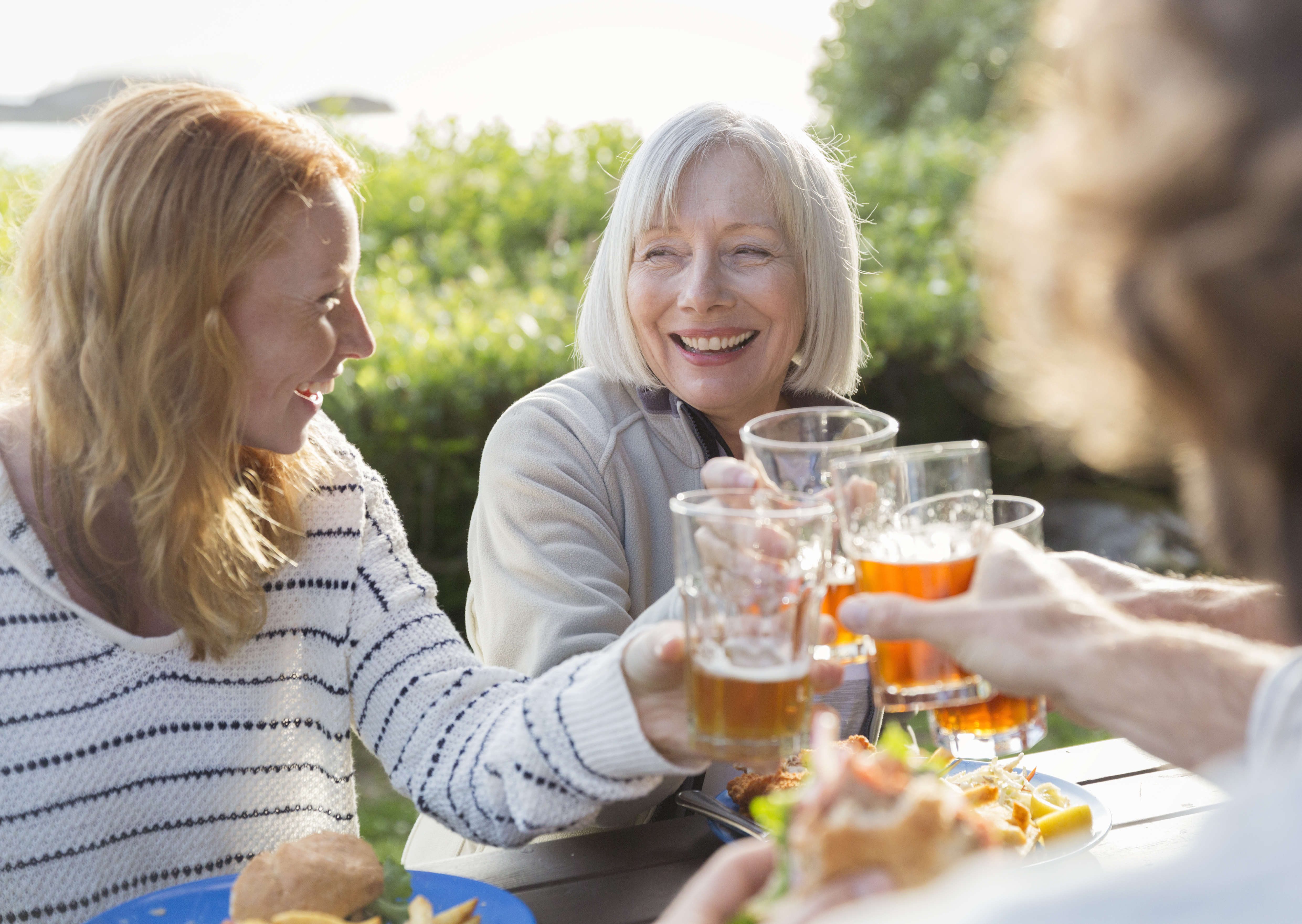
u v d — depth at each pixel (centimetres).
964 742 118
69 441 146
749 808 151
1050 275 63
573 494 199
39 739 143
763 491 117
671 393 216
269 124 148
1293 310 51
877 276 572
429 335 459
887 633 108
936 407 575
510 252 664
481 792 146
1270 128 52
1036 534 122
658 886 142
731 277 204
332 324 159
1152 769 171
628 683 132
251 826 159
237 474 157
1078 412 70
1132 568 132
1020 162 66
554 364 452
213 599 150
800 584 108
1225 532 64
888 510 112
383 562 176
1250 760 68
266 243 145
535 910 137
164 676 151
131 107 145
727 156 202
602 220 637
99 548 148
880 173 714
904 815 69
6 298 155
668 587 210
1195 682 96
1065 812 141
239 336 147
